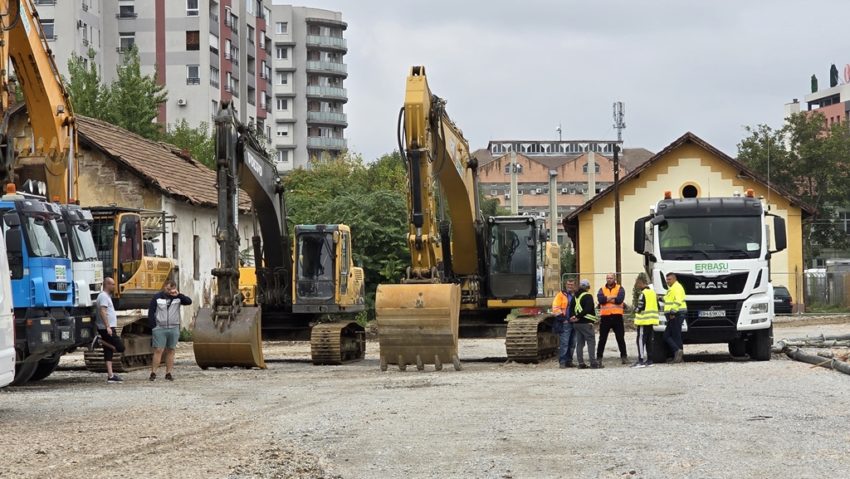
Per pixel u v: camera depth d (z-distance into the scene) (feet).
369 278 189.06
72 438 51.52
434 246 91.09
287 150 525.75
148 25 347.77
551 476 40.11
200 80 349.41
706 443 46.37
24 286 80.12
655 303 93.25
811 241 340.39
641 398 64.39
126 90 258.98
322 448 48.01
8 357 61.52
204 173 204.33
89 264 89.04
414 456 45.39
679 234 96.63
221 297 96.48
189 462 44.60
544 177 548.72
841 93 533.14
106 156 159.02
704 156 215.92
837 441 46.34
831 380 73.05
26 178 91.86
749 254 96.17
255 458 45.52
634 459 42.91
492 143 604.08
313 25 531.91
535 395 68.13
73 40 317.83
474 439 49.44
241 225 201.46
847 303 228.02
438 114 92.94
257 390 76.74
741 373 79.36
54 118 92.07
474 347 139.03
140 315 103.86
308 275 116.16
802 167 324.39
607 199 218.59
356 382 81.92
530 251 111.24
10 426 56.24
